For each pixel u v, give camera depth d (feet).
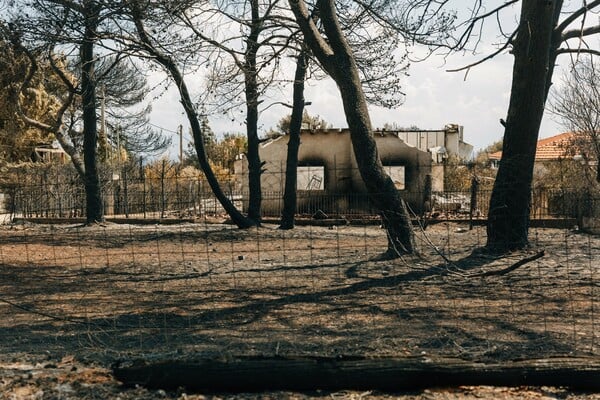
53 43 54.34
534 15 40.78
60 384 17.47
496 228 41.88
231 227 69.87
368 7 49.32
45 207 82.58
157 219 76.54
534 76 41.06
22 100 114.93
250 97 55.26
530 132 41.50
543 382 17.15
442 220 66.95
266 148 91.20
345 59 41.19
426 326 23.54
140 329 23.81
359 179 87.51
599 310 26.16
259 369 17.21
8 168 107.34
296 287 32.17
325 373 17.20
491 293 29.86
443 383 17.20
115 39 53.42
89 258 45.50
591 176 68.39
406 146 86.22
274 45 51.75
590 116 69.46
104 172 86.99
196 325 24.38
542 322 24.07
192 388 17.30
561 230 59.67
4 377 17.94
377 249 47.73
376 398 16.81
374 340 21.53
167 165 109.40
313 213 87.51
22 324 25.08
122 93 96.73
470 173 71.00
